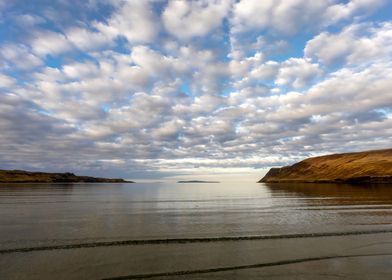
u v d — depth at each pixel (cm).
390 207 3384
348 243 1733
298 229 2148
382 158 11575
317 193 6006
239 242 1775
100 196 5984
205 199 5031
